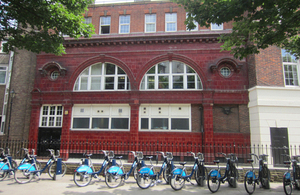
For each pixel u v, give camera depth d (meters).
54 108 13.62
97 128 13.09
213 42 12.89
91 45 13.68
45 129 13.38
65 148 12.66
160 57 13.05
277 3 6.73
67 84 13.52
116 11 14.34
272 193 7.15
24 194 6.68
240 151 11.75
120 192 7.00
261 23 7.31
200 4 7.88
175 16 13.87
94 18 14.45
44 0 8.60
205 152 11.76
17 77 13.84
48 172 9.46
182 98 12.52
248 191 6.92
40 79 13.84
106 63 13.78
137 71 13.10
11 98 13.45
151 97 12.72
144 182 7.50
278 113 11.20
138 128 12.60
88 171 7.96
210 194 6.91
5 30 8.84
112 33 14.08
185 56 12.89
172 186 7.26
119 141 12.56
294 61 11.93
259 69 11.62
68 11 9.42
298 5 6.57
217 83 12.49
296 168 7.59
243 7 6.95
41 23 9.02
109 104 13.13
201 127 12.18
